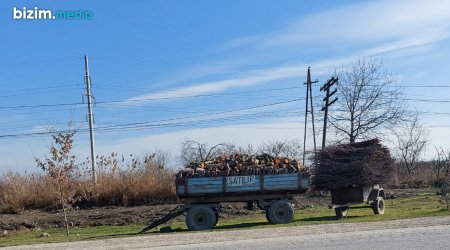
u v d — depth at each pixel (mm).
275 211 18781
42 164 21000
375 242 12227
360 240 12594
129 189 30688
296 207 27250
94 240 15688
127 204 30469
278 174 18891
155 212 26266
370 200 20188
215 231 16438
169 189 30828
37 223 24875
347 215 20641
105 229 22141
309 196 32094
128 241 14641
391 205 24828
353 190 19828
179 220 24438
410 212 19922
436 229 13859
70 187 28562
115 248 13398
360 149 19766
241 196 18922
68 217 25797
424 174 42188
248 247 12367
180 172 18797
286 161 19312
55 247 14305
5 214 28609
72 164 21172
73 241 15859
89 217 25703
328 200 30031
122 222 24641
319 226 15797
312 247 11930
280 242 12867
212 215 18516
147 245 13531
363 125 46156
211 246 12773
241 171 18828
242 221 21562
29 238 19531
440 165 43375
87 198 28359
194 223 18453
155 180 31141
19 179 30562
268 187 18797
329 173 19812
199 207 18531
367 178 19500
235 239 13805
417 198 28500
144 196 30766
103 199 30672
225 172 18750
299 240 13016
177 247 12898
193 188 18609
